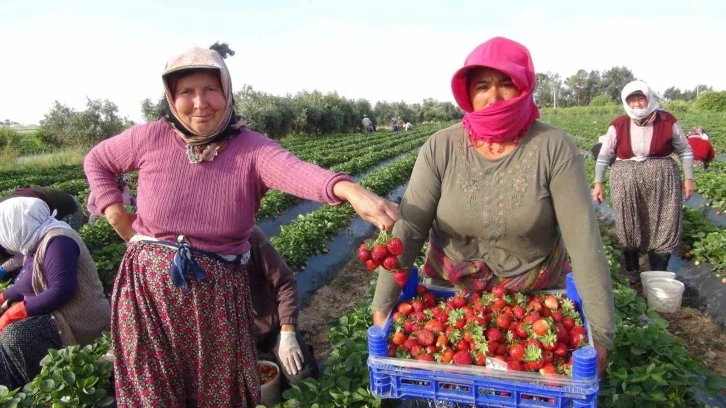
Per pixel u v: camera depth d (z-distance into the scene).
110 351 4.06
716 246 6.70
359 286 7.82
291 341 3.68
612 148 6.14
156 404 2.83
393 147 28.30
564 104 122.06
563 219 2.52
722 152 19.89
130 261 2.84
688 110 62.94
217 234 2.81
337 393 3.55
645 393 3.52
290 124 46.03
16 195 4.98
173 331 2.81
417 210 2.76
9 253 4.88
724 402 4.27
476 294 2.80
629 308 4.86
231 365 2.94
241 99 45.25
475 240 2.79
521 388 2.23
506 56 2.39
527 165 2.52
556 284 2.94
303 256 8.02
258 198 2.94
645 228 6.14
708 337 5.46
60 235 4.15
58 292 4.04
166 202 2.76
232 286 2.91
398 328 2.67
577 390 2.13
